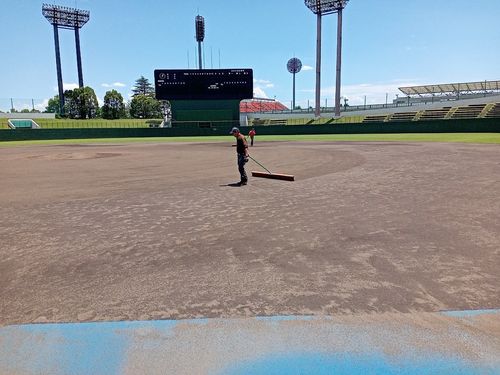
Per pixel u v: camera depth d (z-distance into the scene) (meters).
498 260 4.29
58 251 4.92
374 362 2.57
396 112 57.72
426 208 6.87
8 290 3.78
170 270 4.21
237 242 5.15
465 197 7.77
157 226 6.07
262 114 72.50
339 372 2.48
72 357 2.68
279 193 8.77
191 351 2.71
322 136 43.56
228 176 12.16
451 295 3.48
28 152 26.05
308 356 2.64
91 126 64.12
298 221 6.18
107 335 2.93
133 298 3.56
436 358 2.60
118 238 5.45
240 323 3.07
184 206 7.56
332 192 8.71
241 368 2.53
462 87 63.88
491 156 16.09
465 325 2.98
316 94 58.22
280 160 16.67
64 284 3.90
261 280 3.90
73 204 8.00
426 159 15.54
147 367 2.55
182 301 3.47
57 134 48.62
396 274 3.97
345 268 4.16
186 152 23.55
